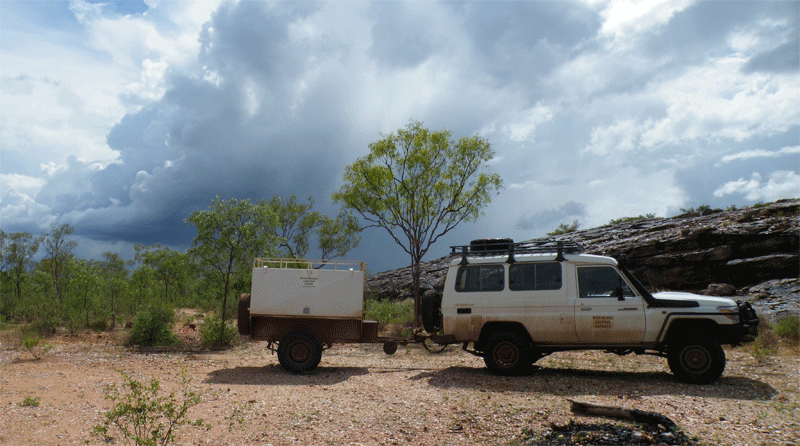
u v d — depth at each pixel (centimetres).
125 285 2375
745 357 1079
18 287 3559
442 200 2450
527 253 1024
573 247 993
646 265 2386
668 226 3028
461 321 991
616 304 905
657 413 596
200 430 638
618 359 1139
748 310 868
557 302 938
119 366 1228
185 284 3419
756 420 607
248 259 1833
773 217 2317
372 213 2469
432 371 1049
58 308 2145
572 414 640
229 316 1927
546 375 950
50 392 895
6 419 701
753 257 2111
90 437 615
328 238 3522
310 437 606
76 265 2148
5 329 2075
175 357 1389
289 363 1094
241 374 1083
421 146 2411
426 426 632
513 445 552
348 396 818
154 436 546
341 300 1120
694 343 852
